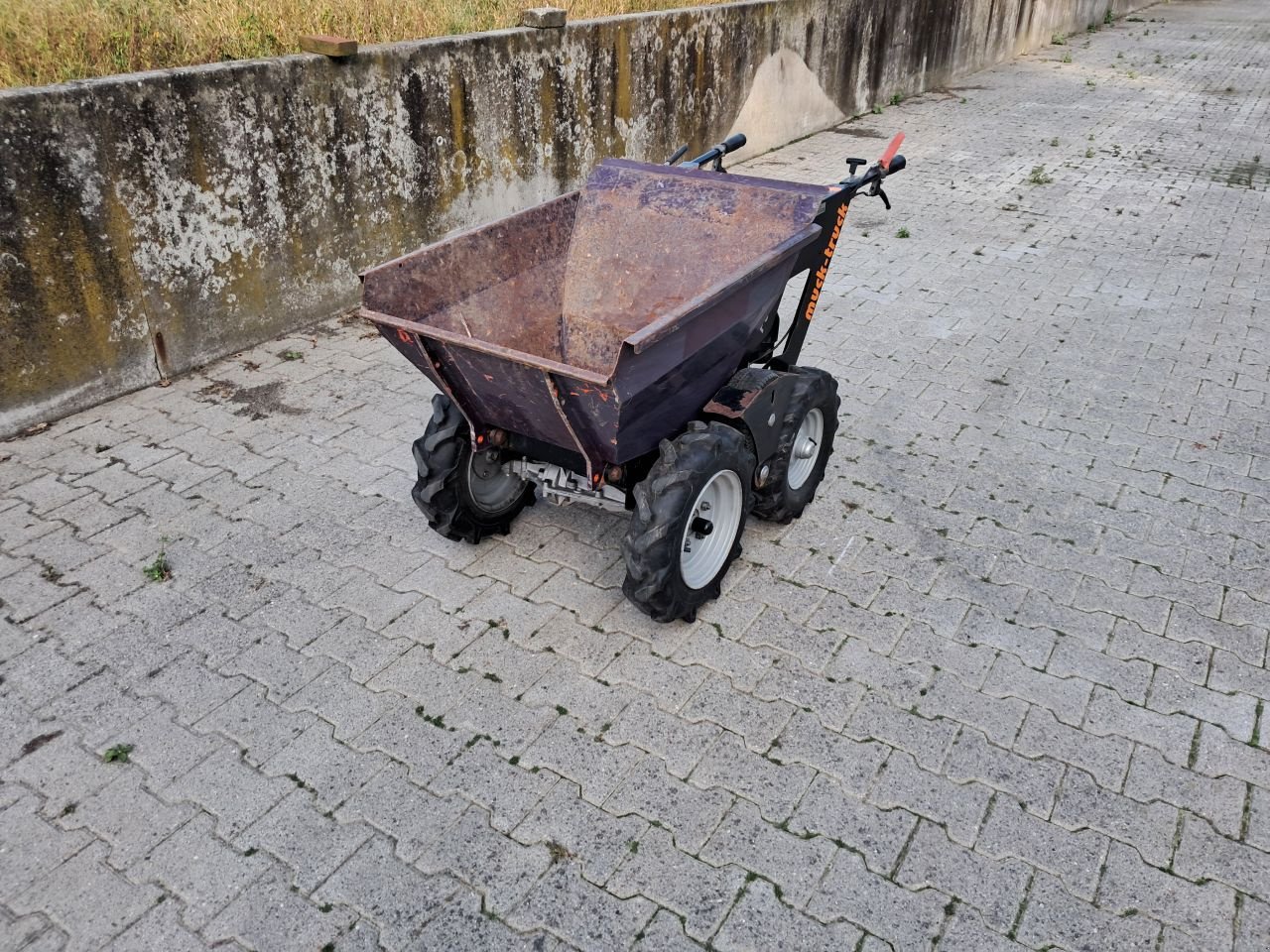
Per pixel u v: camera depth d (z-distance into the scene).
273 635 4.34
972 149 12.69
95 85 5.63
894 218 9.92
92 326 6.04
